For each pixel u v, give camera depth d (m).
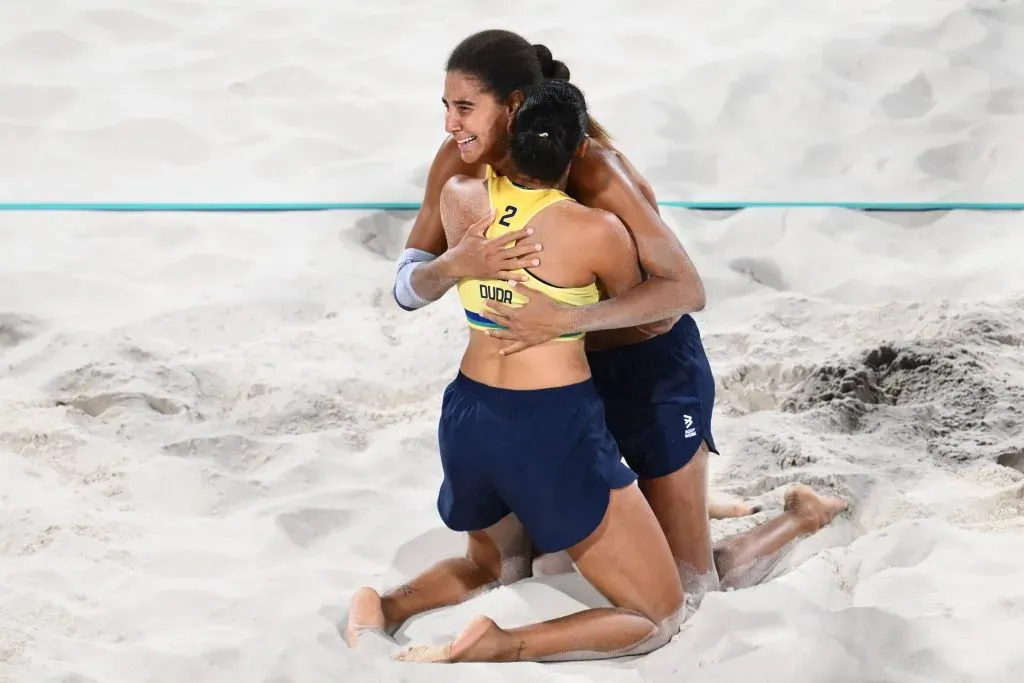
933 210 22.83
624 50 28.55
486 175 11.88
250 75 27.23
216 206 22.48
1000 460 14.82
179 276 20.31
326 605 11.92
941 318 18.16
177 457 14.81
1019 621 11.25
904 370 16.83
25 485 13.92
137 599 11.91
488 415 11.00
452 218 11.48
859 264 20.98
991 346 17.44
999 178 24.14
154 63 27.61
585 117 10.91
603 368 12.34
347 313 19.11
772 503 13.99
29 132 24.91
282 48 28.39
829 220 22.19
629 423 12.21
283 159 24.39
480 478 11.27
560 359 11.04
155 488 14.14
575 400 11.00
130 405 16.08
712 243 21.56
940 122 25.73
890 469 14.42
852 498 13.84
